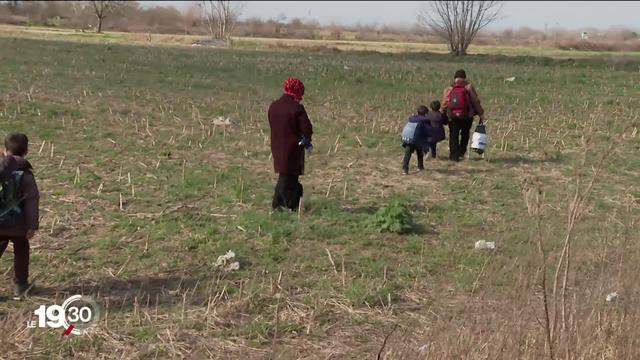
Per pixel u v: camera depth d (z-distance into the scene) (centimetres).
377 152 1343
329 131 1523
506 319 500
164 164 1154
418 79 2527
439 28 4712
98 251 748
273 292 643
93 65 2491
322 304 620
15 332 534
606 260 688
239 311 603
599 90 2305
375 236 829
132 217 866
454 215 937
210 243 781
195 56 3200
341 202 993
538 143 1463
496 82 2509
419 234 852
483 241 793
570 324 485
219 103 1820
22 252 616
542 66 3356
